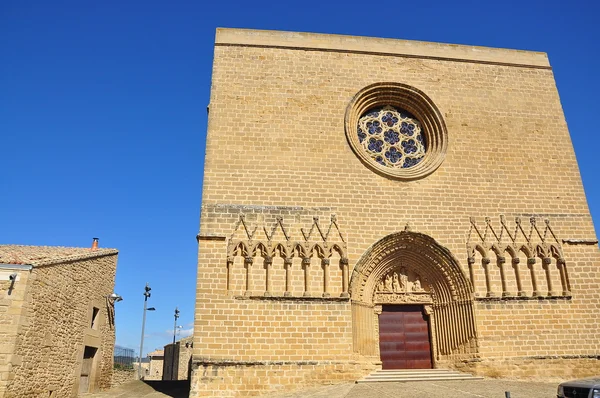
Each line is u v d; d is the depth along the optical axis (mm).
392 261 25125
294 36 27719
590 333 24344
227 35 27297
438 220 25344
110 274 31203
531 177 26984
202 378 21141
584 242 25922
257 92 26250
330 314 22844
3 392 18609
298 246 23750
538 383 22375
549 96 29031
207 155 24672
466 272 24578
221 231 23406
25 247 27719
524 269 25109
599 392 14219
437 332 24750
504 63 29266
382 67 27938
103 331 30250
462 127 27438
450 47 29156
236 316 22203
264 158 25016
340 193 24953
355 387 20812
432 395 18609
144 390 29422
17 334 19469
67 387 24703
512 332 23844
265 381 21438
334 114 26422
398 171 26016
